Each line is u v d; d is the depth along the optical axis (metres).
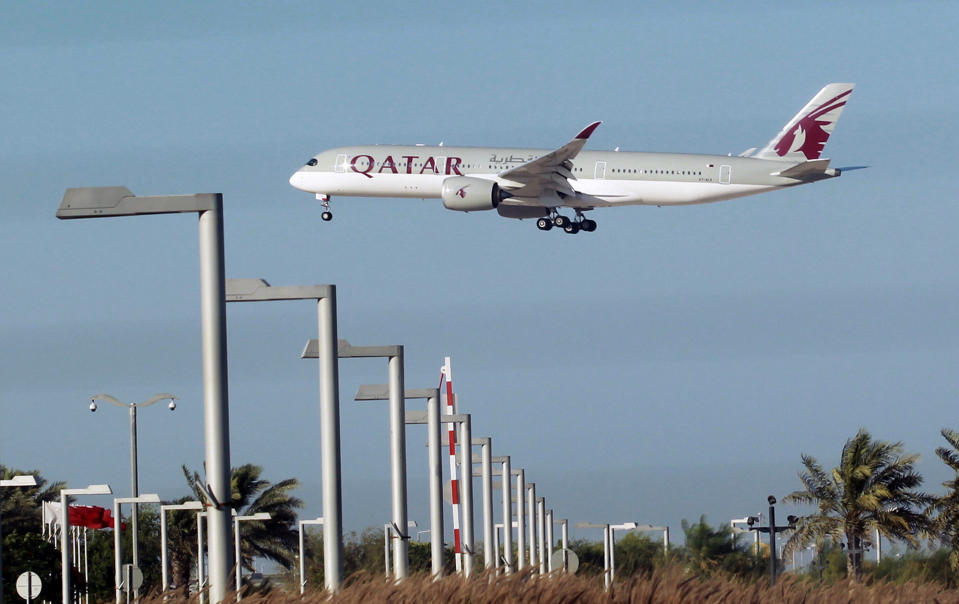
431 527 138.50
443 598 56.44
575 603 56.25
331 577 94.75
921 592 66.50
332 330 95.25
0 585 69.50
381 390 124.94
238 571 64.31
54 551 185.00
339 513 95.38
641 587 57.38
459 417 160.62
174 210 62.62
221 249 62.69
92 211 62.44
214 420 61.84
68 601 122.12
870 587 66.75
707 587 59.66
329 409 95.31
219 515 61.28
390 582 58.94
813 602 62.66
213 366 62.09
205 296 62.47
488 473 186.62
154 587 63.88
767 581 63.38
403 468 119.38
